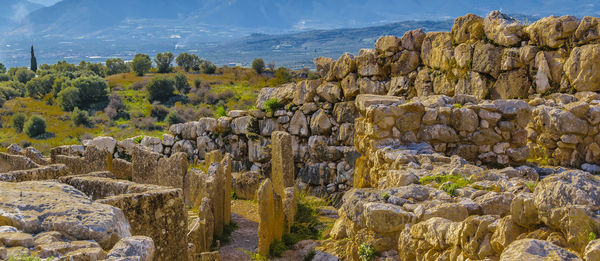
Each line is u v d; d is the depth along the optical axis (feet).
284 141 40.50
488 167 36.60
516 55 46.70
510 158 36.58
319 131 55.67
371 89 54.60
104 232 14.42
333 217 39.37
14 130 224.33
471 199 22.26
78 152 49.37
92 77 290.56
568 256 12.21
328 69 57.16
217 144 63.67
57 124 230.48
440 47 51.80
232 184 47.21
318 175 55.57
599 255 11.94
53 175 25.73
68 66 452.76
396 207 21.70
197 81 289.74
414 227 20.12
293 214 35.76
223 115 67.41
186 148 65.67
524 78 46.32
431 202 22.31
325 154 55.26
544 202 14.70
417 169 29.66
